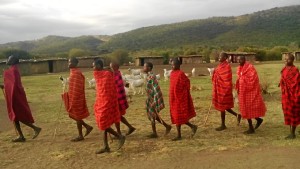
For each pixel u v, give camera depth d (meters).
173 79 8.79
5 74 8.99
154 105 9.09
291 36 107.38
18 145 9.00
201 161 7.22
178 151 7.96
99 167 7.14
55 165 7.37
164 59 49.06
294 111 8.52
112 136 9.45
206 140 8.87
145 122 11.34
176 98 8.78
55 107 15.02
